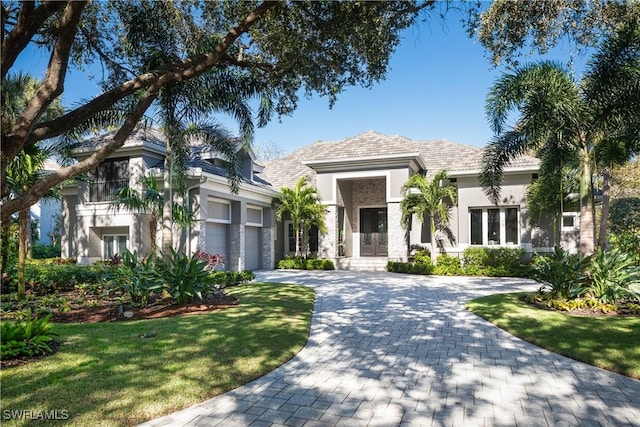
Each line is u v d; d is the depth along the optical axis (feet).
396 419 14.47
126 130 23.44
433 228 66.59
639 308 31.07
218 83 42.50
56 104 67.51
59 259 64.85
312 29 29.81
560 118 38.06
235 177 54.60
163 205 44.60
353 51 32.91
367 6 27.02
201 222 59.31
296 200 74.90
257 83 41.60
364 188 85.46
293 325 28.07
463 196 69.82
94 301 35.55
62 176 20.43
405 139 77.15
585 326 26.81
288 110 37.32
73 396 15.19
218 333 24.84
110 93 24.08
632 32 34.40
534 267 38.75
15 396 14.99
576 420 14.47
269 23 30.22
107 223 63.05
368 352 22.85
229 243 70.03
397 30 30.96
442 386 17.65
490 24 34.27
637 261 38.40
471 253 65.36
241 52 33.86
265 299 38.27
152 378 17.37
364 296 43.16
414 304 38.32
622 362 20.13
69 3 19.03
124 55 37.09
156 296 37.73
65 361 18.98
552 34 34.76
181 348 21.70
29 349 19.25
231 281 50.16
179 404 15.19
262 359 20.63
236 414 14.78
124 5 34.63
